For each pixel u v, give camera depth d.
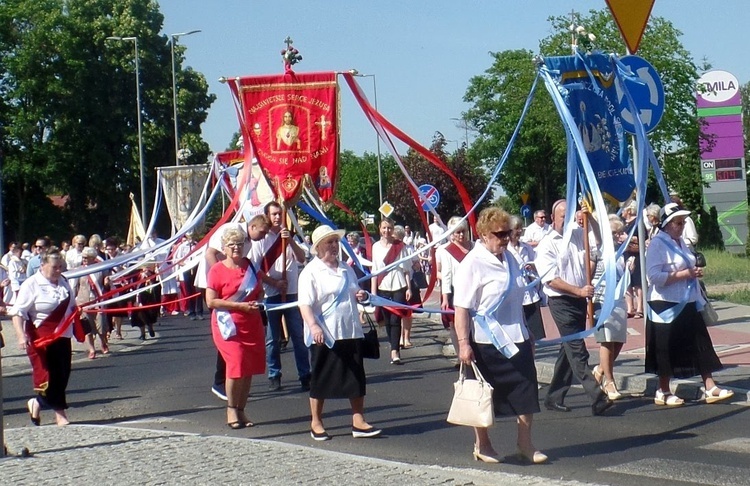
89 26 54.06
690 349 9.98
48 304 9.73
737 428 8.83
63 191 54.31
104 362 16.30
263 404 11.02
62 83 52.88
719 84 35.91
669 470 7.36
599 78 9.99
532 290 11.77
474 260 7.42
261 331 9.66
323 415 10.21
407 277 14.38
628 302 17.81
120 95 55.00
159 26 57.19
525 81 28.95
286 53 11.95
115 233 55.66
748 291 21.34
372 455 8.23
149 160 55.34
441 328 19.39
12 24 54.19
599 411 9.61
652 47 24.55
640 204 9.62
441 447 8.45
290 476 7.06
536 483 6.88
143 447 8.26
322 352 8.87
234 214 12.68
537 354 13.92
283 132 11.97
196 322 24.38
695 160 30.38
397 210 44.84
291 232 11.95
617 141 10.12
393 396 11.37
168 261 18.84
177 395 12.08
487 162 44.94
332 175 12.01
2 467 7.59
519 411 7.52
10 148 53.06
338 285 8.84
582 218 9.48
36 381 9.77
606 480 7.11
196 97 57.16
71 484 6.97
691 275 9.80
